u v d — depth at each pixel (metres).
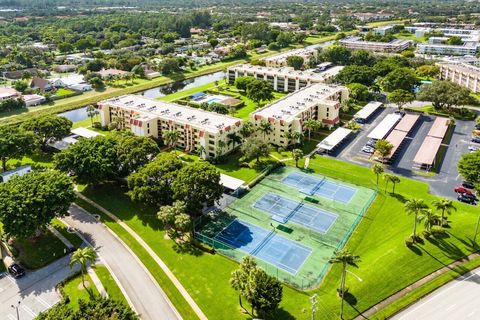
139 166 166.88
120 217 153.12
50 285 118.75
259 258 130.38
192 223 145.00
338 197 166.38
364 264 125.44
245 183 177.50
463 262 125.75
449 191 167.62
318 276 121.81
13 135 187.00
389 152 187.25
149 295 114.69
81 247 135.12
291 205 161.12
